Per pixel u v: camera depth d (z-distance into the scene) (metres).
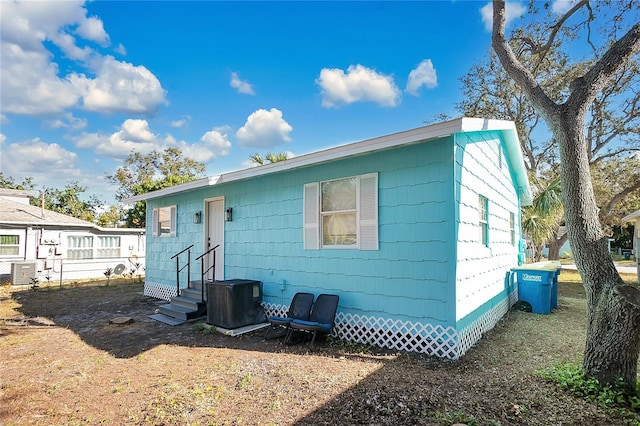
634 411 3.08
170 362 4.68
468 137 5.43
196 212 9.20
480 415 3.05
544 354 4.79
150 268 11.15
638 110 16.41
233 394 3.60
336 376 4.04
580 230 3.75
